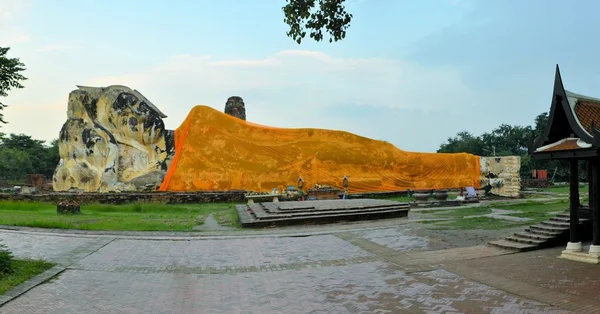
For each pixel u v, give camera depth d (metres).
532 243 15.73
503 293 10.34
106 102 39.81
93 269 13.03
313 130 43.81
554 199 38.88
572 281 11.20
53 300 10.05
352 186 42.06
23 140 89.81
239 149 40.97
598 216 13.34
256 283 11.69
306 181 40.94
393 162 45.12
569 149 13.44
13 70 13.20
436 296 10.25
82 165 38.09
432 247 16.53
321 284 11.54
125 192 34.84
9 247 15.55
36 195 30.56
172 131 42.75
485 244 16.78
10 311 9.22
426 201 35.06
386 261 14.24
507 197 42.19
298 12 13.48
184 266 13.62
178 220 23.62
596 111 13.98
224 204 33.66
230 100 55.16
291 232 20.38
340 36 14.04
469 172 48.19
